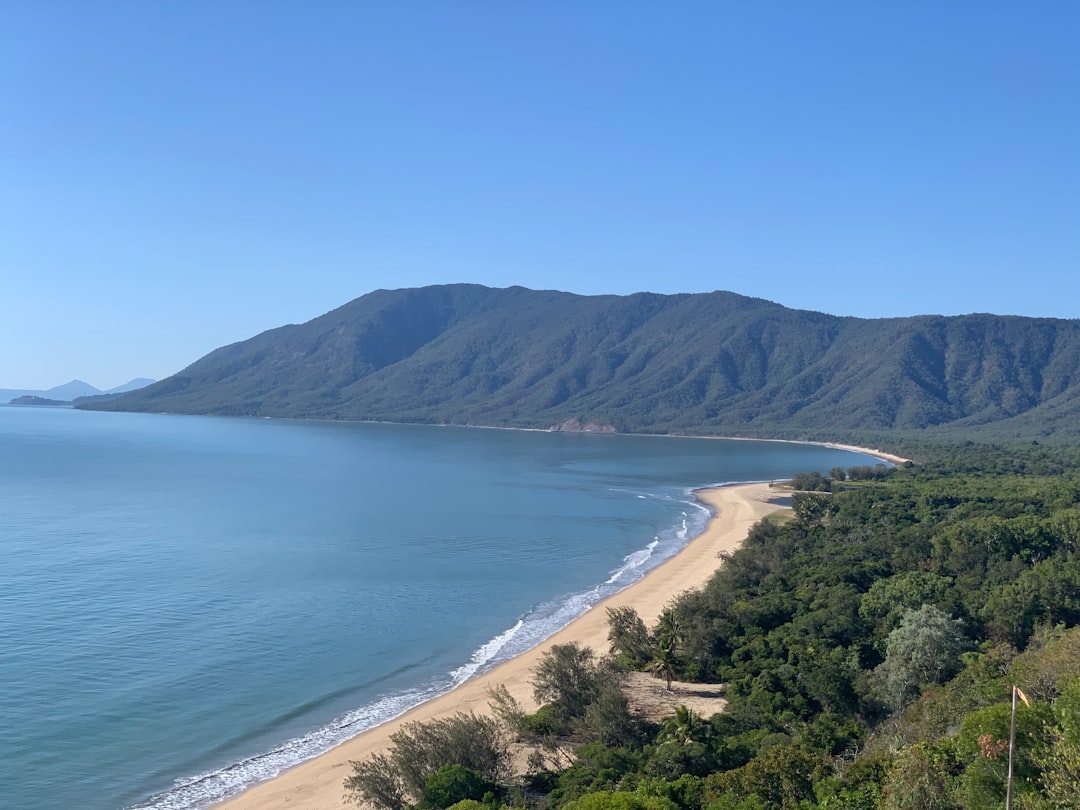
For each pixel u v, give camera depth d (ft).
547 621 321.52
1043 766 115.75
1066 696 125.39
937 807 122.31
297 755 203.21
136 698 233.96
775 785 147.54
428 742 182.60
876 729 193.67
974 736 126.62
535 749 200.95
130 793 183.52
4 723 214.28
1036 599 258.78
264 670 259.60
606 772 176.04
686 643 260.83
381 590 359.87
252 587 354.54
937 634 221.46
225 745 207.82
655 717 218.38
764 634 269.85
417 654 279.90
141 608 317.01
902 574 308.40
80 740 207.31
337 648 282.77
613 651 270.05
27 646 270.26
